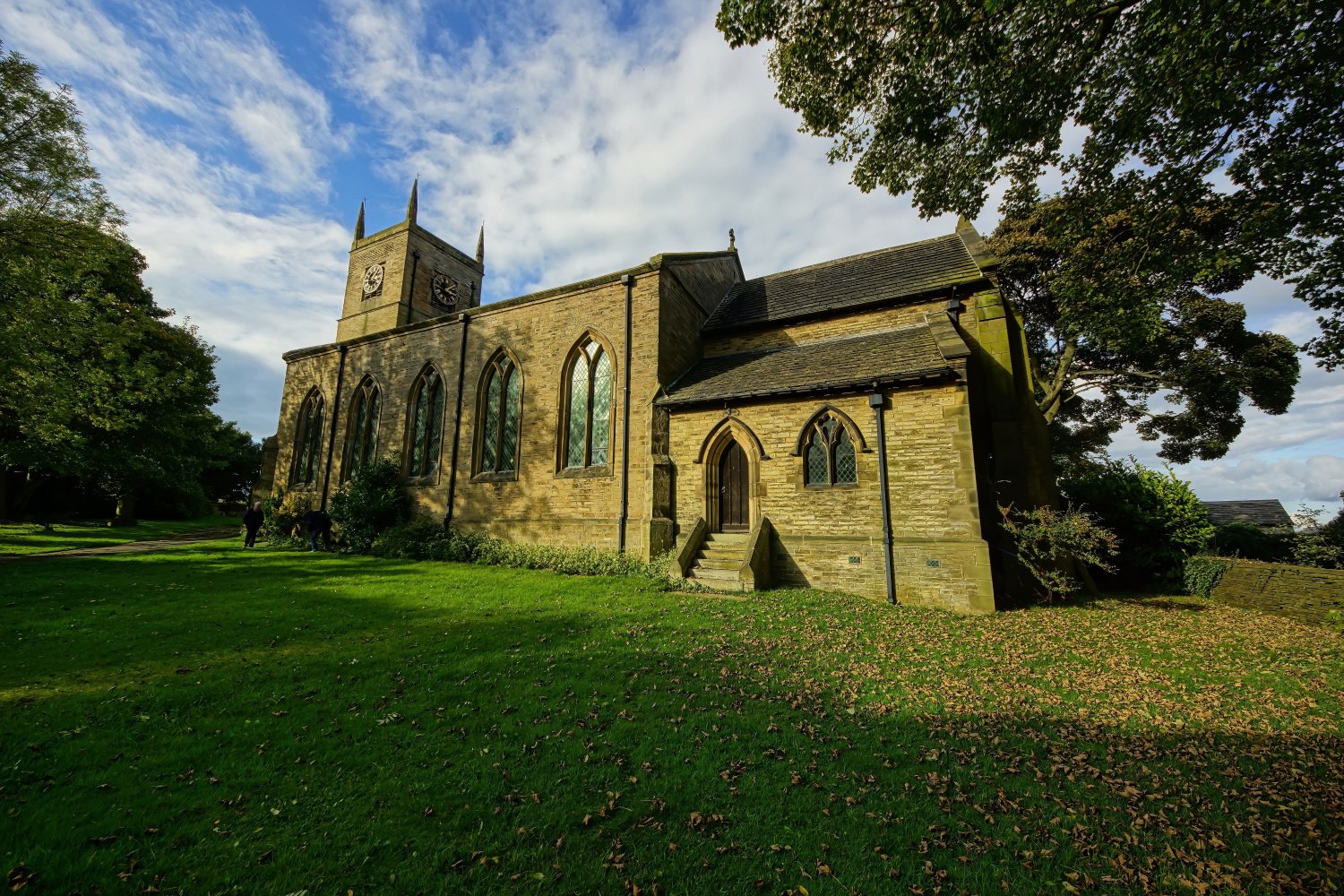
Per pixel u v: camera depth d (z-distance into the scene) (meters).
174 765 4.48
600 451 17.73
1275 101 8.38
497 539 18.27
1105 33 8.40
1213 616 11.53
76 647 7.56
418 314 28.02
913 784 4.53
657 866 3.41
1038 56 8.53
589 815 3.91
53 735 4.92
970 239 17.80
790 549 13.86
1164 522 15.70
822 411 14.02
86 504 37.75
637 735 5.27
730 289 23.28
